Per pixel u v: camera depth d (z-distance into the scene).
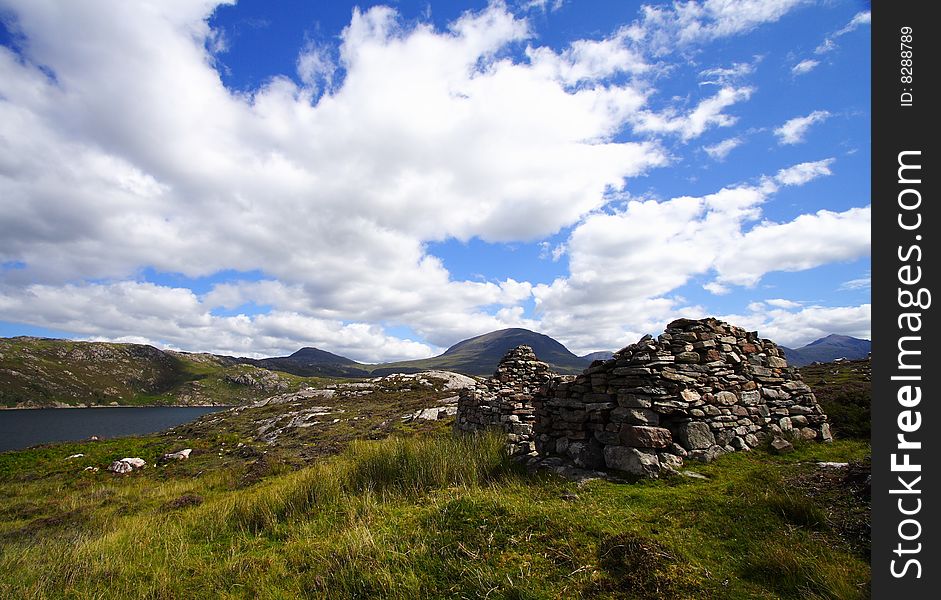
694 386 9.42
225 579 6.27
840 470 7.43
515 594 4.76
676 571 4.80
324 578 5.75
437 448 10.27
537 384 18.09
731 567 4.96
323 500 9.34
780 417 10.86
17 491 18.20
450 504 7.05
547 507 6.66
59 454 26.30
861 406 12.83
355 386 51.75
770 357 11.84
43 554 8.17
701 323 11.02
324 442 24.55
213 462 22.59
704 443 8.99
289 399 50.22
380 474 9.98
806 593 4.35
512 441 11.65
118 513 13.26
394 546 6.11
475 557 5.52
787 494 6.41
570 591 4.71
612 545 5.33
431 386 49.19
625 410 9.12
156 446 27.64
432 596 5.02
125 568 7.13
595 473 8.60
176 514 11.48
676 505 6.65
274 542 7.84
